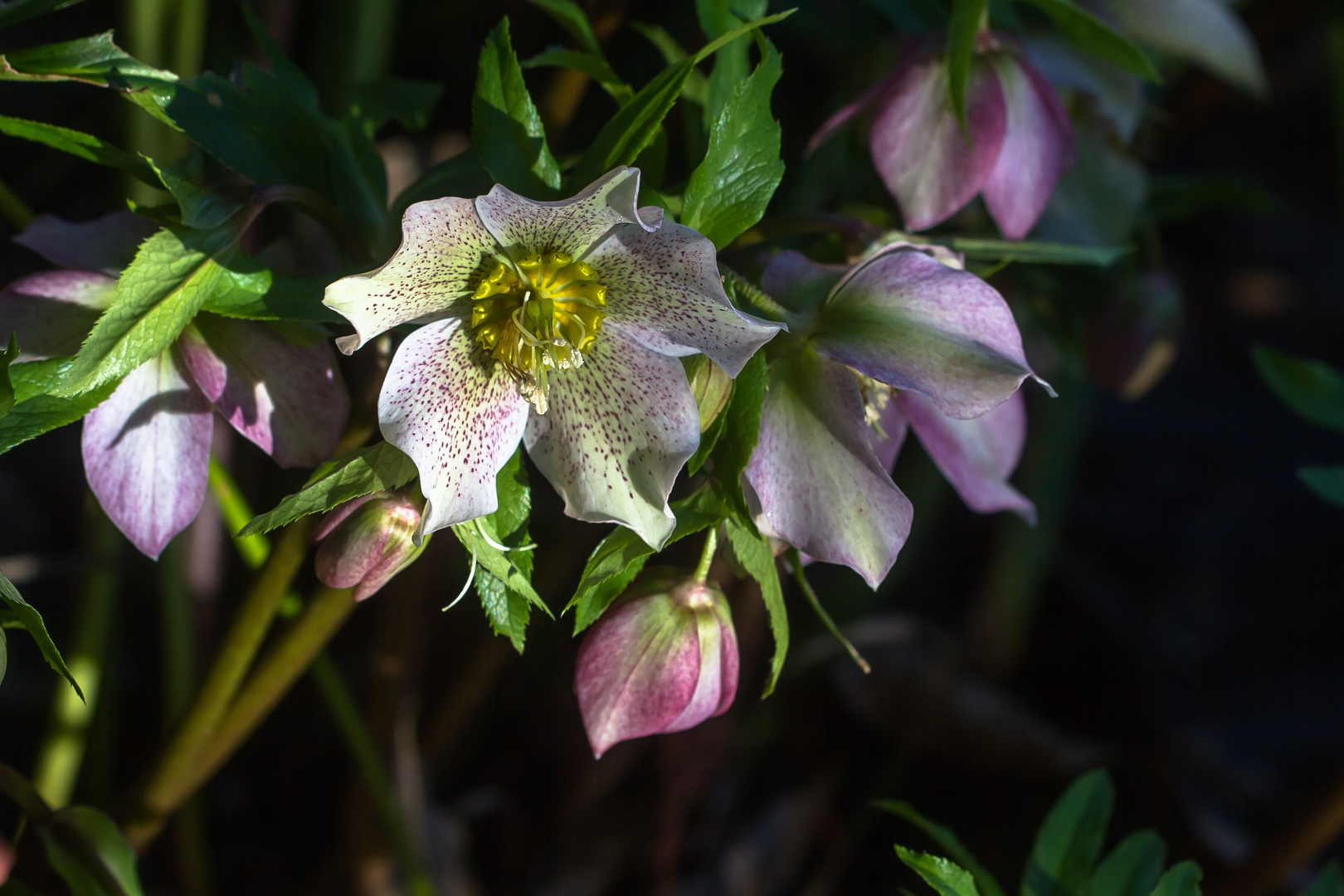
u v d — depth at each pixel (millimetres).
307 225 731
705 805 881
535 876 838
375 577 501
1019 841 908
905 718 955
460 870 775
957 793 946
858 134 630
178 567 678
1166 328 670
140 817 567
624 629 520
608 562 503
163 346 498
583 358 501
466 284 503
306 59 908
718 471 501
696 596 522
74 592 949
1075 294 671
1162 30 653
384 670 652
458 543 729
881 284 505
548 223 494
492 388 501
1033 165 583
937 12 615
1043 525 958
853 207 618
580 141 938
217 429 734
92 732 737
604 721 521
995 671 992
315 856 846
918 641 985
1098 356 673
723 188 506
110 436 521
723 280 506
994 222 646
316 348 521
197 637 750
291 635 545
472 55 1021
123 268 530
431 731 762
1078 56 626
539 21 1005
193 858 720
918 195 580
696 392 501
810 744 965
